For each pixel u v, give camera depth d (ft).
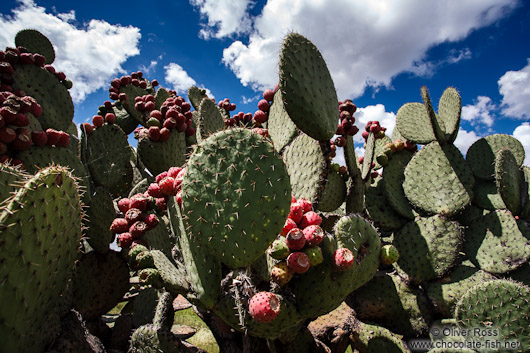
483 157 10.34
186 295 5.63
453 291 8.42
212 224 4.77
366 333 8.20
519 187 9.30
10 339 3.76
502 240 8.79
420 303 8.54
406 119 11.28
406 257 9.03
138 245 6.11
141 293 9.73
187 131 12.12
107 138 11.18
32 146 7.55
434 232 8.98
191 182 4.88
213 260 5.36
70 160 8.02
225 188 4.80
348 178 12.34
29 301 3.94
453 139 9.91
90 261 8.00
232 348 8.12
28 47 13.57
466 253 9.28
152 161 10.43
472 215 9.75
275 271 5.36
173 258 7.07
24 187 3.80
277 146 9.43
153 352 6.29
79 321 5.99
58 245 4.39
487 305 6.88
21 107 7.59
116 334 8.07
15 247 3.66
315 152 7.79
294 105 6.76
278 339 7.79
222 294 5.60
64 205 4.42
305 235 5.34
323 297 5.73
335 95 7.93
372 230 6.53
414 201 9.82
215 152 4.91
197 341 10.61
